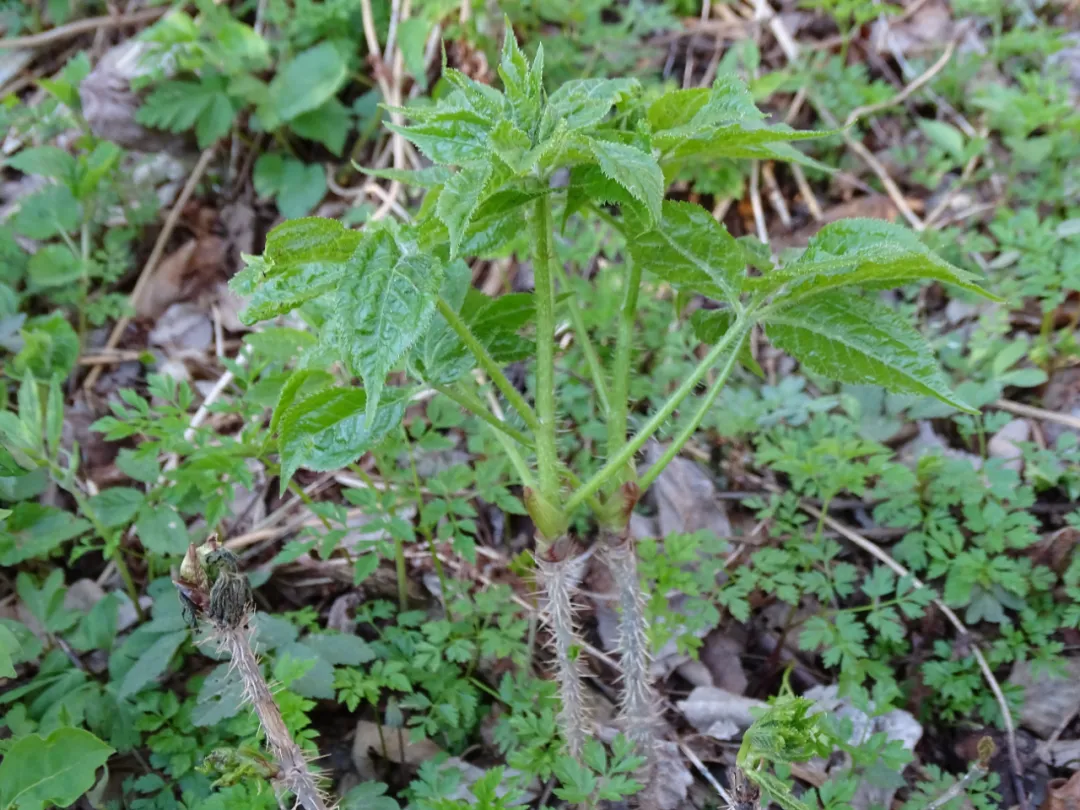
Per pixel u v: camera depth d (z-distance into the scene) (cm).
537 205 53
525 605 76
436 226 50
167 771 67
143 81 109
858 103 113
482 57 110
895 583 79
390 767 72
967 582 74
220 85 110
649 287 92
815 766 69
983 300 93
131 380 98
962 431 85
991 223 102
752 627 79
